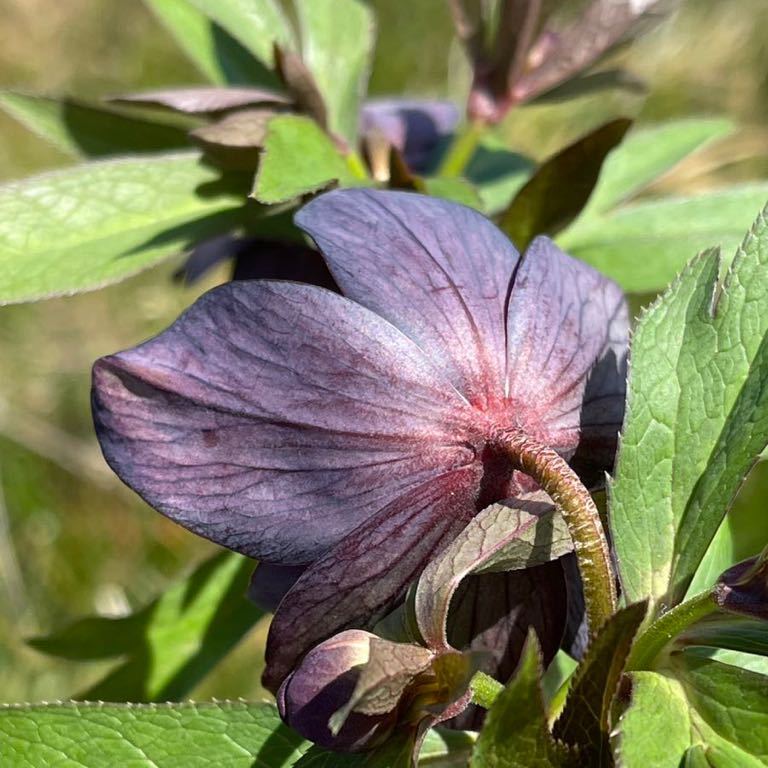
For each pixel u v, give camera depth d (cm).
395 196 20
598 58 26
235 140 23
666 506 19
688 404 19
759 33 63
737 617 19
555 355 20
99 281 22
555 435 19
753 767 18
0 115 61
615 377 20
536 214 24
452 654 18
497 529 18
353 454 19
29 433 53
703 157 48
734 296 19
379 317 19
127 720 20
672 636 18
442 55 64
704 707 18
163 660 27
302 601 18
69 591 51
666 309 19
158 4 27
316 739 18
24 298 22
